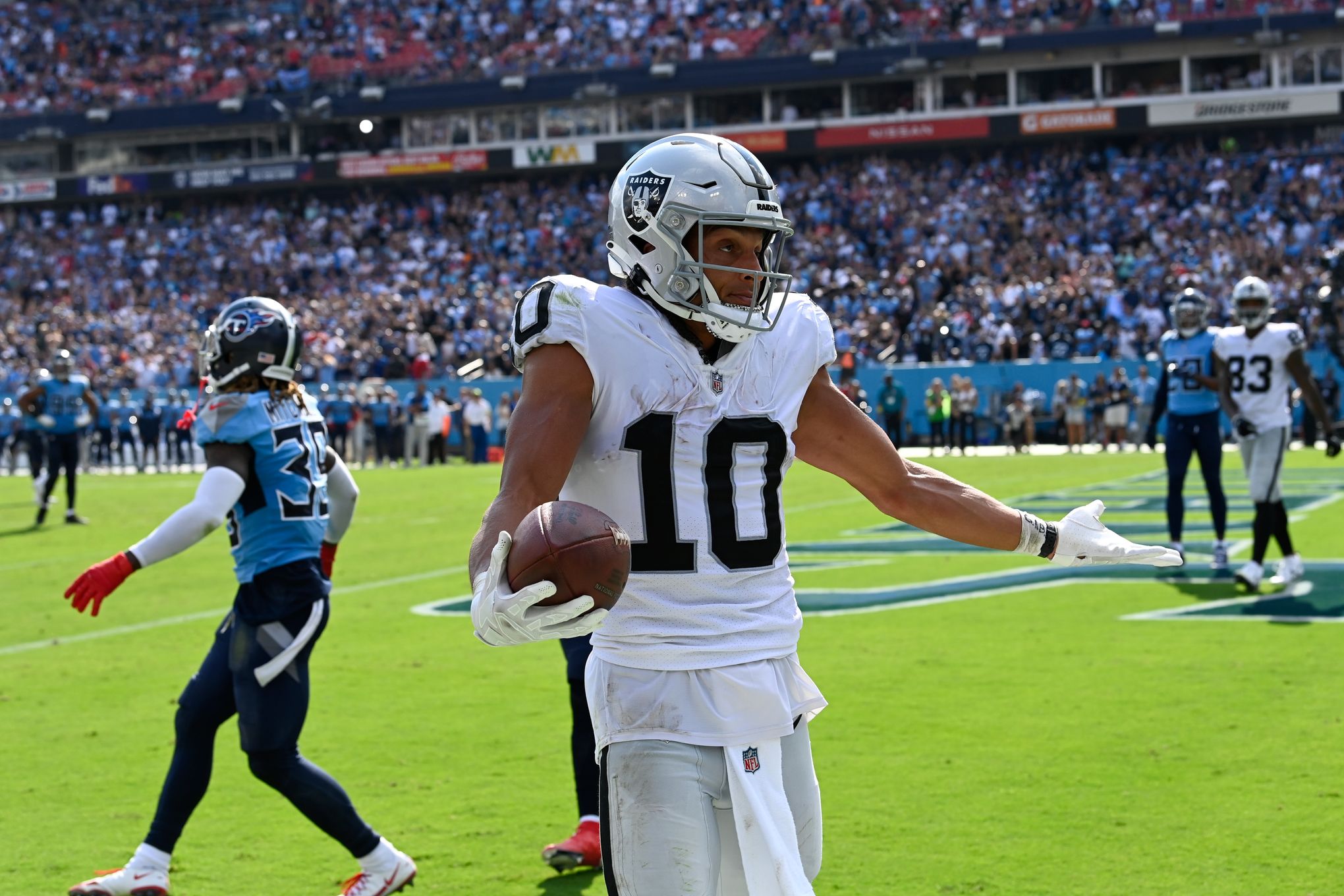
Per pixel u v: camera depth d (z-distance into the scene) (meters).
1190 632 8.13
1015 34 37.97
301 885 4.52
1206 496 16.39
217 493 4.14
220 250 42.28
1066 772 5.41
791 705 2.76
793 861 2.62
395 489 21.56
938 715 6.34
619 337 2.66
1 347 37.78
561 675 7.60
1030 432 27.23
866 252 36.34
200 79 44.53
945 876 4.33
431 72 42.62
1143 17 37.44
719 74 39.97
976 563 11.54
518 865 4.61
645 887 2.57
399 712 6.76
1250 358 9.41
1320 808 4.89
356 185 43.72
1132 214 34.84
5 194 44.97
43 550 14.33
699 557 2.66
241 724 4.25
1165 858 4.43
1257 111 35.91
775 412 2.80
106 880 4.23
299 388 4.48
